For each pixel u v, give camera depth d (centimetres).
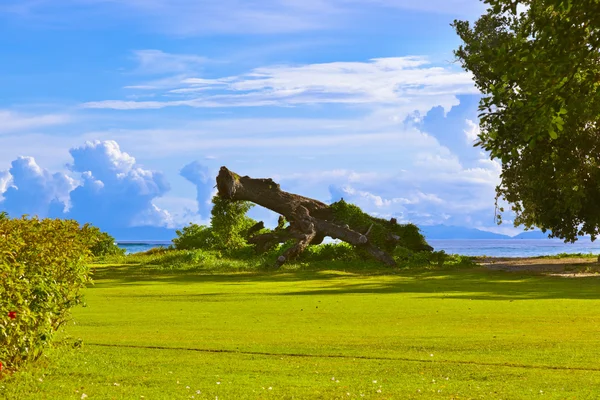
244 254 5050
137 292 2536
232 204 5409
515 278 3284
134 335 1365
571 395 847
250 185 5069
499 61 974
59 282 1062
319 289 2675
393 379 944
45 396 827
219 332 1415
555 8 895
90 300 2205
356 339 1309
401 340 1292
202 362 1067
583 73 976
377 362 1070
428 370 1008
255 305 2009
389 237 4797
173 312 1823
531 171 4112
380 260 4419
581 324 1527
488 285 2850
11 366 937
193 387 889
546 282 3009
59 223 1070
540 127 980
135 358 1093
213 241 5641
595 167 3909
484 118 1020
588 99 969
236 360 1086
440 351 1169
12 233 954
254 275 3628
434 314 1739
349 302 2086
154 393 852
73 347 1138
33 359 1006
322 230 4731
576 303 2017
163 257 4725
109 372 982
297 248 4456
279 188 5122
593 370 1006
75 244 1091
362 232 4928
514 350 1173
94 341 1273
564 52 906
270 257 4575
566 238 4438
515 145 1009
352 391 868
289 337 1338
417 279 3266
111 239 5975
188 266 4178
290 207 5000
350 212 5128
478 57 1022
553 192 4188
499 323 1550
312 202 5234
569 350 1171
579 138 3675
